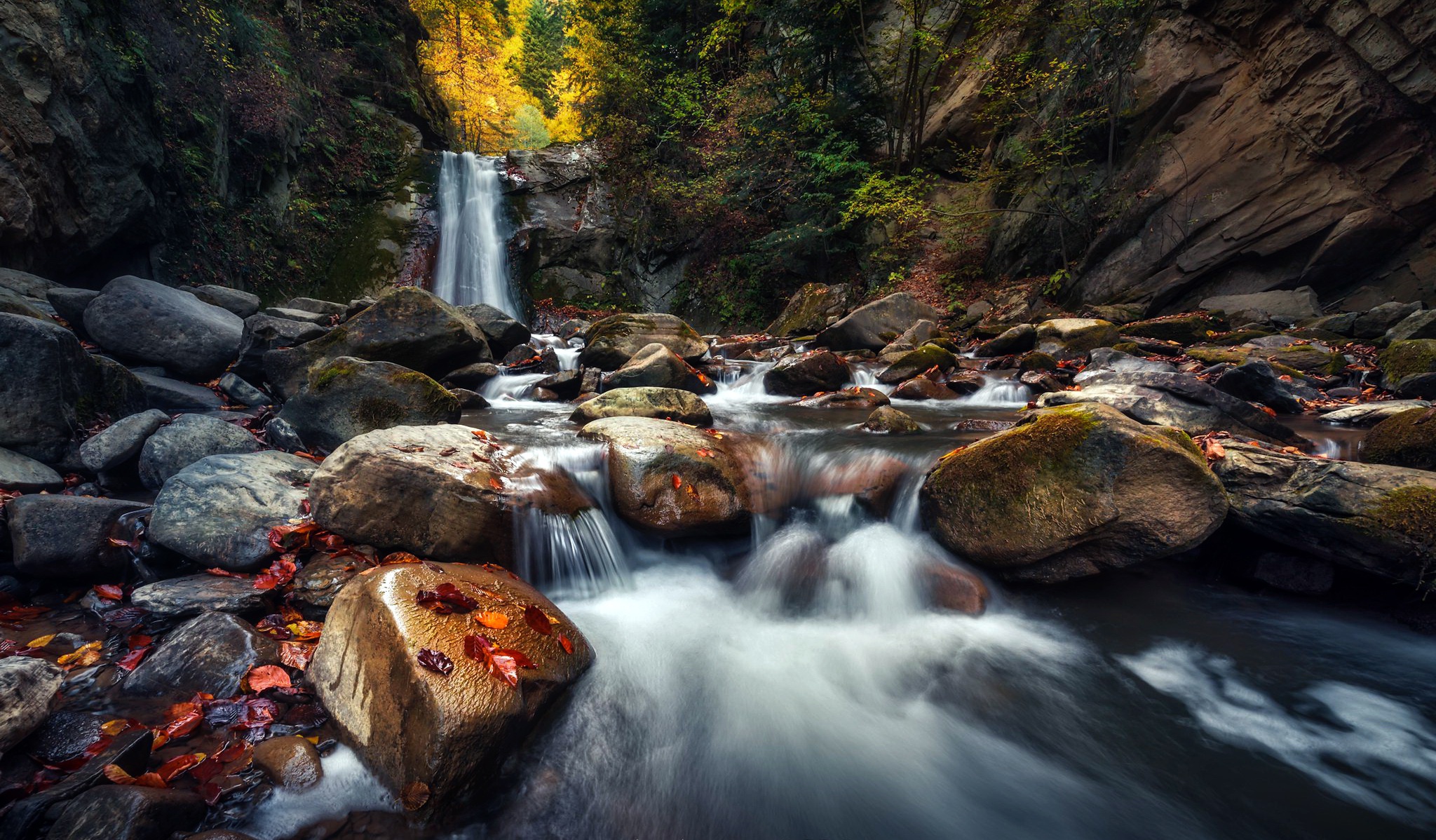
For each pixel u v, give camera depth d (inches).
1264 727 101.9
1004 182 548.1
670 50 776.9
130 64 316.8
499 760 83.7
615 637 120.0
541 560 131.0
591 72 749.9
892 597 135.5
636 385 282.7
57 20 265.9
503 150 1264.8
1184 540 122.8
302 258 544.1
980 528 135.6
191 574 121.3
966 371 327.9
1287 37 382.9
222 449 160.9
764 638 126.3
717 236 693.9
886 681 115.0
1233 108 411.2
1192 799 89.4
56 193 267.0
